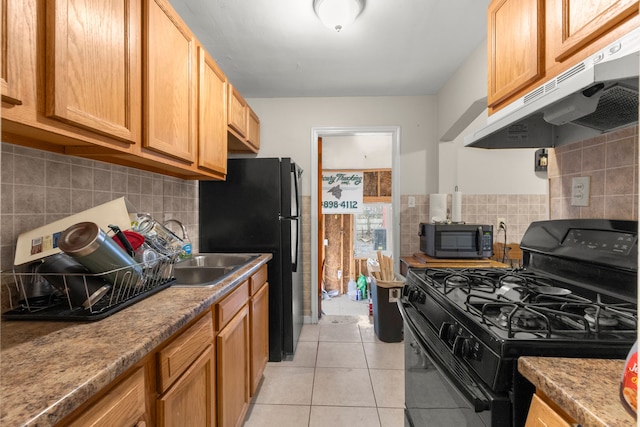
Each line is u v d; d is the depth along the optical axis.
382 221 4.48
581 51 0.91
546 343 0.64
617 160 1.13
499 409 0.64
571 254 1.17
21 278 0.93
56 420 0.48
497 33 1.33
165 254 1.31
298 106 3.20
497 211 3.18
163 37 1.27
